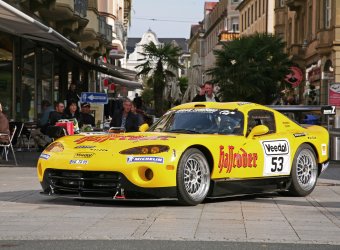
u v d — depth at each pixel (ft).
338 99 61.52
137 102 92.32
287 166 32.42
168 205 28.81
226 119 31.30
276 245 20.34
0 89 69.87
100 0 150.61
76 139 29.84
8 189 34.96
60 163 28.30
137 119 47.14
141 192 27.22
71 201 30.14
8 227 23.12
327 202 31.09
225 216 25.91
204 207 28.45
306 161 33.76
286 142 32.50
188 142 28.04
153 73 151.02
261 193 32.14
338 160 57.62
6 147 55.62
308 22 142.61
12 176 41.86
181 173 27.58
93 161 27.55
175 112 32.73
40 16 78.79
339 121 59.88
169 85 151.53
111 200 29.78
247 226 23.67
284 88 102.58
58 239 21.02
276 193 34.88
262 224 24.14
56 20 83.92
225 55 99.71
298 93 150.92
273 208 28.63
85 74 121.08
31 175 42.55
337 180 42.39
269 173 31.53
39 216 25.55
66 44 63.57
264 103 102.12
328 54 121.80
